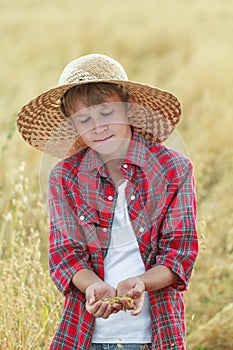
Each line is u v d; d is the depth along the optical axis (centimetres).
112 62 325
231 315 468
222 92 1034
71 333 313
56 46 1667
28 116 343
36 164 724
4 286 402
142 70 1404
